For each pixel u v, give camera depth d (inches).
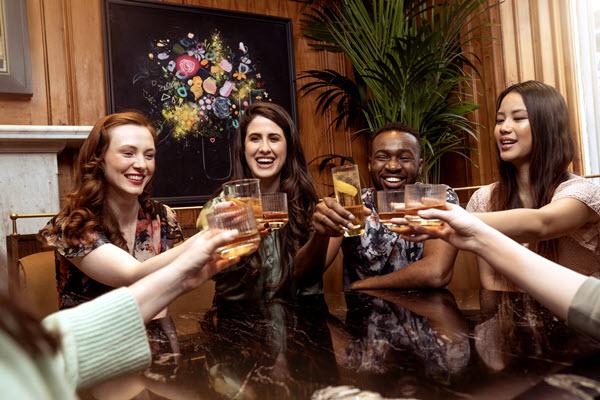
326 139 167.6
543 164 69.4
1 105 122.0
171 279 31.5
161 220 73.7
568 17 130.8
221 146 147.9
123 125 65.4
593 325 28.0
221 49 148.7
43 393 9.6
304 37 166.1
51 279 75.0
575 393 23.3
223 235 31.5
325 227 57.1
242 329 41.3
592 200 61.4
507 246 32.5
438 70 122.3
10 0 120.3
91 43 132.4
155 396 26.2
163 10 140.4
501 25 135.1
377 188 82.0
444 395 23.7
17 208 113.7
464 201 147.3
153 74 138.4
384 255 76.7
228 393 25.9
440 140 138.8
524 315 40.2
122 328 25.1
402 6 133.0
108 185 66.0
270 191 78.2
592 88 127.0
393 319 41.4
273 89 156.5
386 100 134.5
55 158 117.5
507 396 23.2
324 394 24.7
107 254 56.7
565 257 69.9
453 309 44.2
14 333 10.3
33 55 125.4
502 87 135.9
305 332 38.6
